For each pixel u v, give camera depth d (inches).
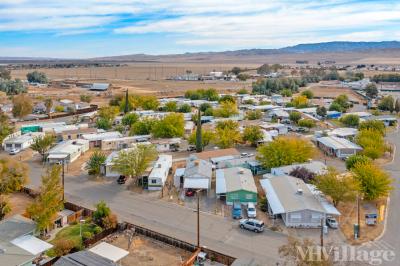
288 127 4734.3
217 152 3282.5
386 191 2329.0
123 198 2475.4
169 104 5944.9
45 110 6023.6
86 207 2308.1
